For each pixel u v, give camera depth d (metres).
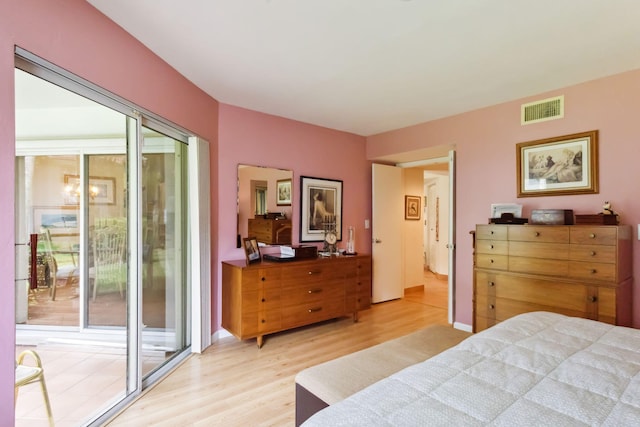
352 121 4.04
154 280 2.68
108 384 2.35
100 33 1.85
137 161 2.25
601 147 2.71
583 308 2.40
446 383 1.09
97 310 2.99
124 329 2.92
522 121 3.18
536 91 3.03
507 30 2.05
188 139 2.96
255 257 3.35
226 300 3.22
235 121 3.48
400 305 4.67
